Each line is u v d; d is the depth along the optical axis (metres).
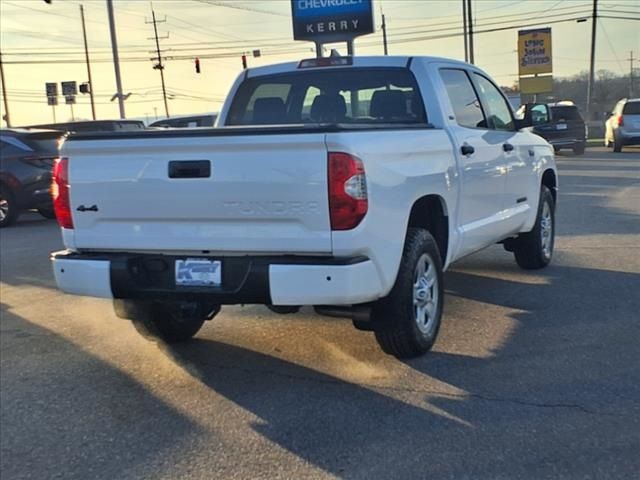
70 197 4.83
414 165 4.89
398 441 3.97
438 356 5.26
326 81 6.30
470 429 4.07
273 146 4.27
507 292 7.04
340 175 4.18
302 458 3.84
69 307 7.38
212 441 4.10
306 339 5.84
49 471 3.85
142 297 4.74
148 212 4.61
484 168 6.16
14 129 14.90
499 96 7.31
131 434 4.25
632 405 4.31
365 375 4.97
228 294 4.46
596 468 3.60
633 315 6.09
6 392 4.98
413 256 4.89
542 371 4.89
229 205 4.40
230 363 5.38
